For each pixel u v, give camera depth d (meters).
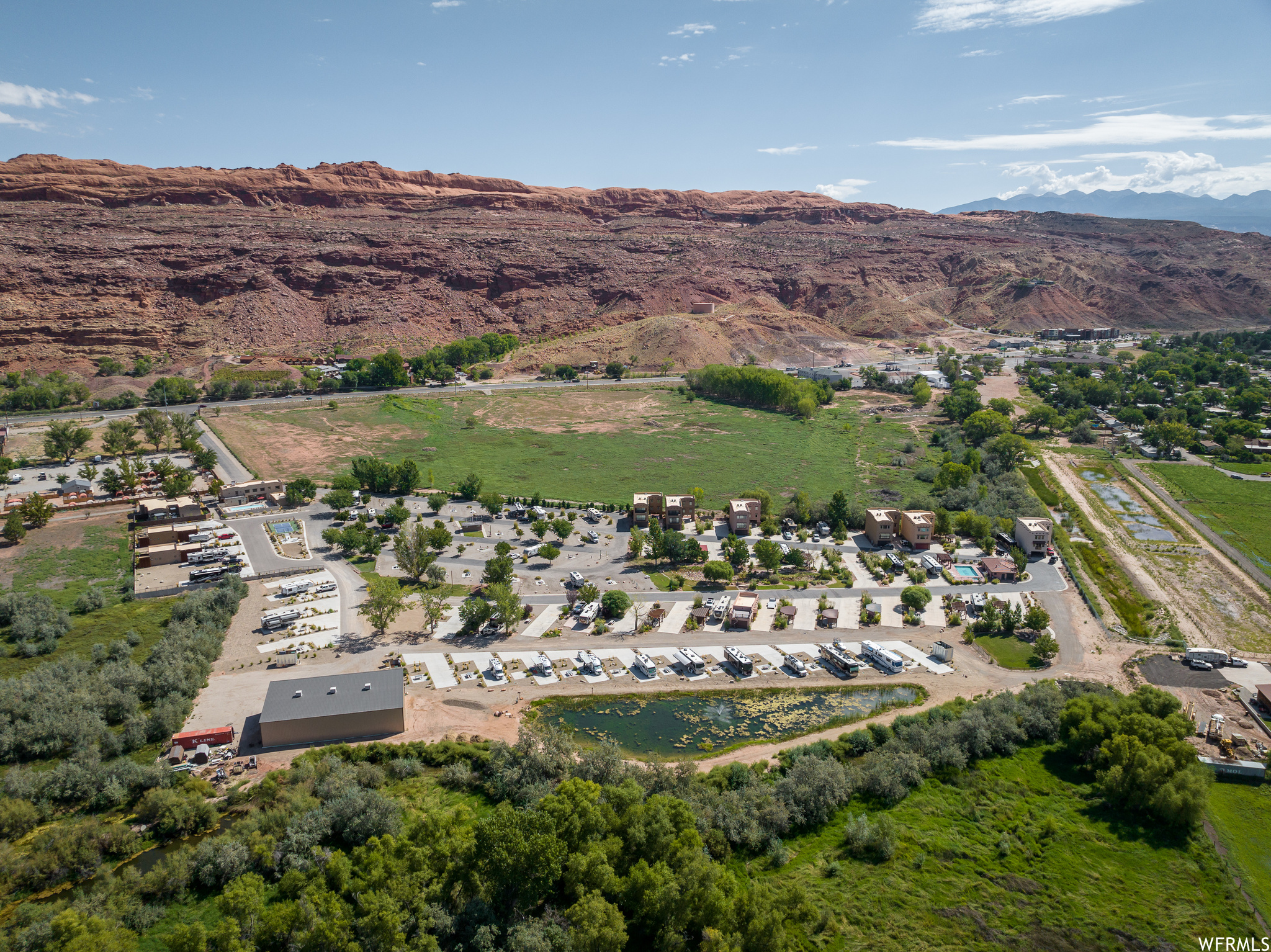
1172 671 118.19
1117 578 151.75
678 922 69.06
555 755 93.56
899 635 129.62
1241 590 147.00
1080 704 100.69
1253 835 85.88
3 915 71.06
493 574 142.75
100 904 71.19
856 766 96.50
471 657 121.06
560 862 71.81
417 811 86.56
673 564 157.88
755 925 66.44
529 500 193.00
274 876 76.50
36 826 83.31
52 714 96.69
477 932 67.81
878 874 79.94
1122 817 88.50
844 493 184.25
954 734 99.69
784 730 104.88
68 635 122.69
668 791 87.56
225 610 130.88
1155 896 77.50
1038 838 85.19
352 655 120.69
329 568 152.88
